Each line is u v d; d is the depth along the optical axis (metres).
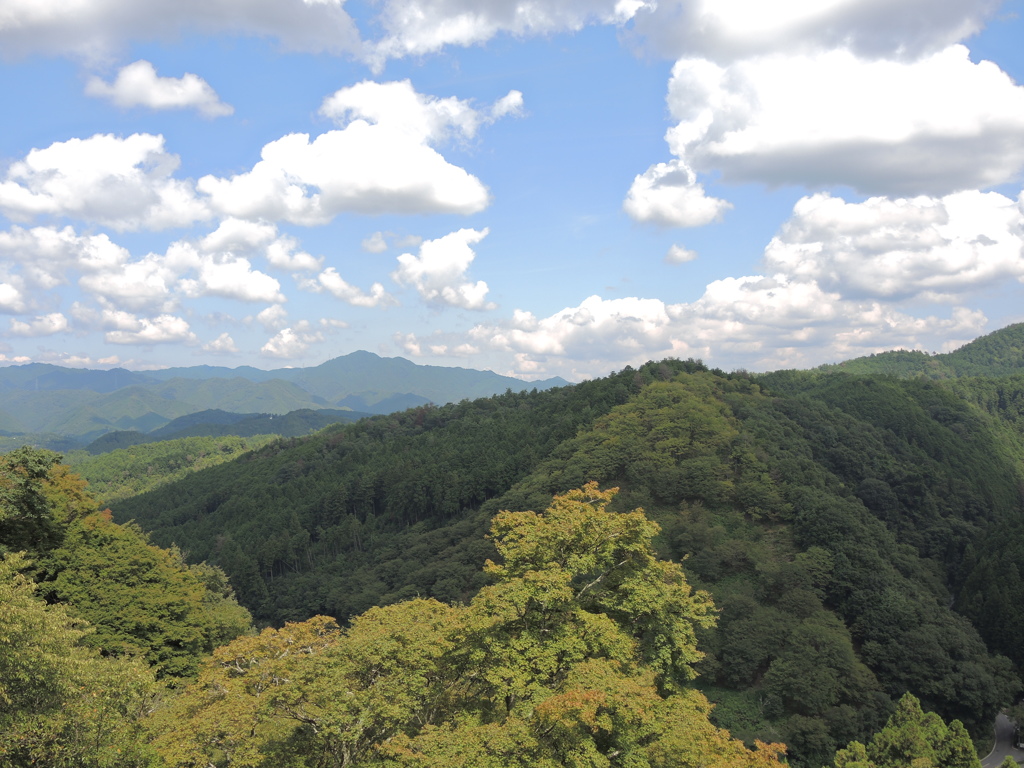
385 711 22.25
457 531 114.81
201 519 160.75
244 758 21.69
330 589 114.25
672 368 164.62
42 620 21.11
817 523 90.88
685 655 27.81
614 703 19.92
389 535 132.88
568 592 25.36
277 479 171.88
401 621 28.52
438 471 139.12
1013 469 149.38
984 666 73.44
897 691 71.44
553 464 120.38
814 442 126.12
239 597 121.12
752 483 100.06
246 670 27.62
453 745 20.34
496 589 26.56
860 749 48.41
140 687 24.34
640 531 29.05
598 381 170.88
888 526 114.38
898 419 148.88
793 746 62.19
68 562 41.94
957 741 46.38
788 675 68.00
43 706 20.66
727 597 79.94
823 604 82.75
